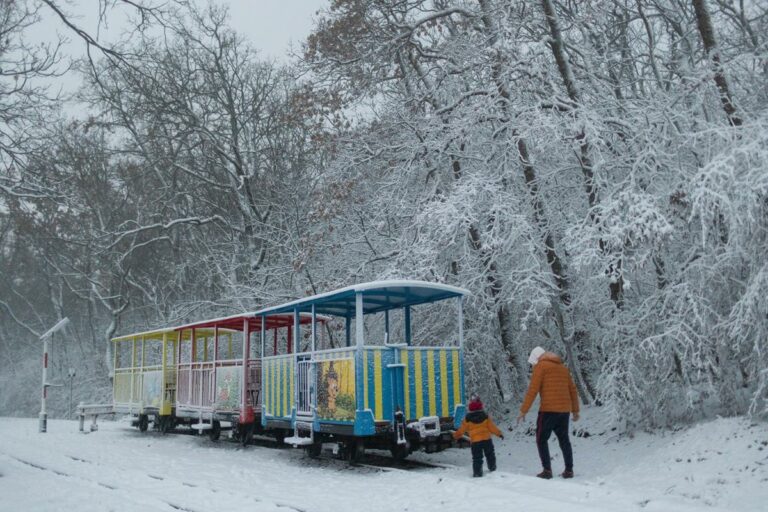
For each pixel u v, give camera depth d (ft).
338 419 38.22
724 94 36.86
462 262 52.95
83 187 109.60
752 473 26.50
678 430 36.94
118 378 76.79
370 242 64.23
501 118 50.31
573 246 38.50
